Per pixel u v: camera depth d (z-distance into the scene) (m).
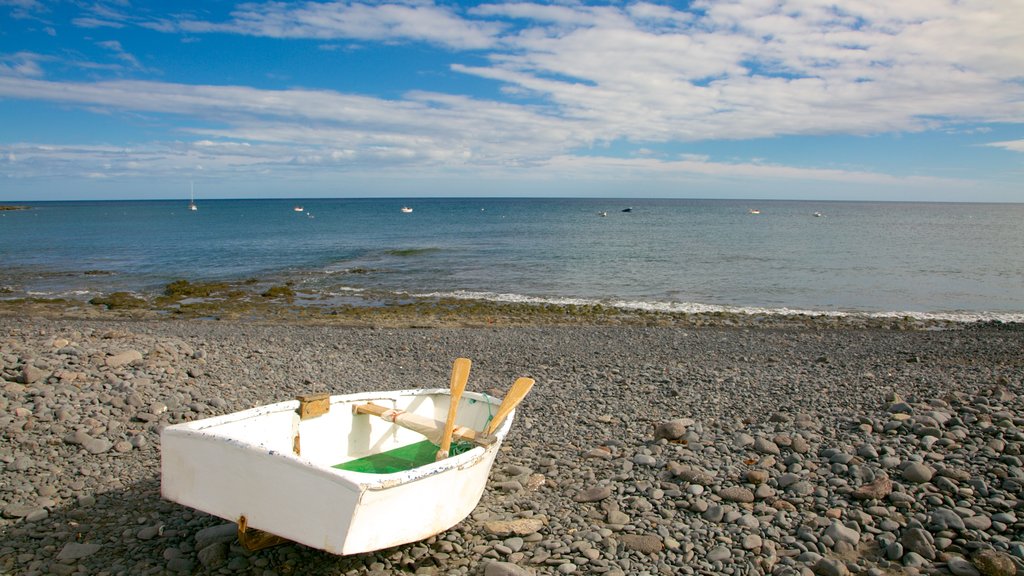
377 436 6.18
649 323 19.25
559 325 18.94
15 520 5.27
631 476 6.46
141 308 21.64
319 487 3.93
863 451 6.60
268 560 4.67
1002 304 22.88
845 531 5.05
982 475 5.96
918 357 14.33
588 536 5.16
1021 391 10.20
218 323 18.98
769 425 7.94
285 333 17.06
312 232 63.59
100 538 5.02
